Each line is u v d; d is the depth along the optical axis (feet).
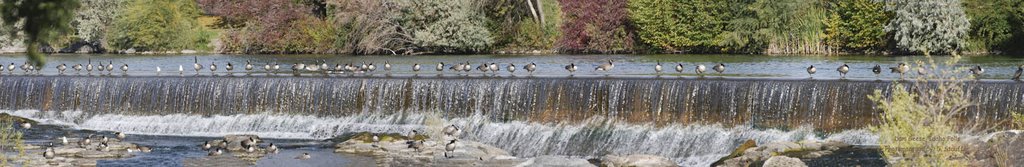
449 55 310.65
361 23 318.86
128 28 353.10
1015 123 140.97
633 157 132.87
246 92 183.62
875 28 284.41
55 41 72.90
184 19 361.71
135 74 214.28
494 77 175.42
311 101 180.75
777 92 155.84
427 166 132.57
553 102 167.84
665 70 218.79
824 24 295.48
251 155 145.59
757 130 154.81
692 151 149.48
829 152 132.57
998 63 231.09
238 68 249.14
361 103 178.81
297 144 159.43
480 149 145.38
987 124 144.36
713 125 158.61
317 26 333.62
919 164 93.86
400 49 321.93
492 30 324.60
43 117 191.72
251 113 183.01
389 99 177.58
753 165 128.57
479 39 313.94
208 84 185.78
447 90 174.70
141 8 354.54
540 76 178.09
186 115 185.06
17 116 188.44
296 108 181.16
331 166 135.44
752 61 252.62
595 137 158.81
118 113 189.47
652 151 151.53
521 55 306.55
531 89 169.48
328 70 219.61
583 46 320.70
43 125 182.60
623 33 317.42
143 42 354.74
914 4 272.10
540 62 257.96
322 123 175.22
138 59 303.07
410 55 312.91
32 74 213.46
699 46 314.35
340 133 170.50
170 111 186.70
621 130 159.74
